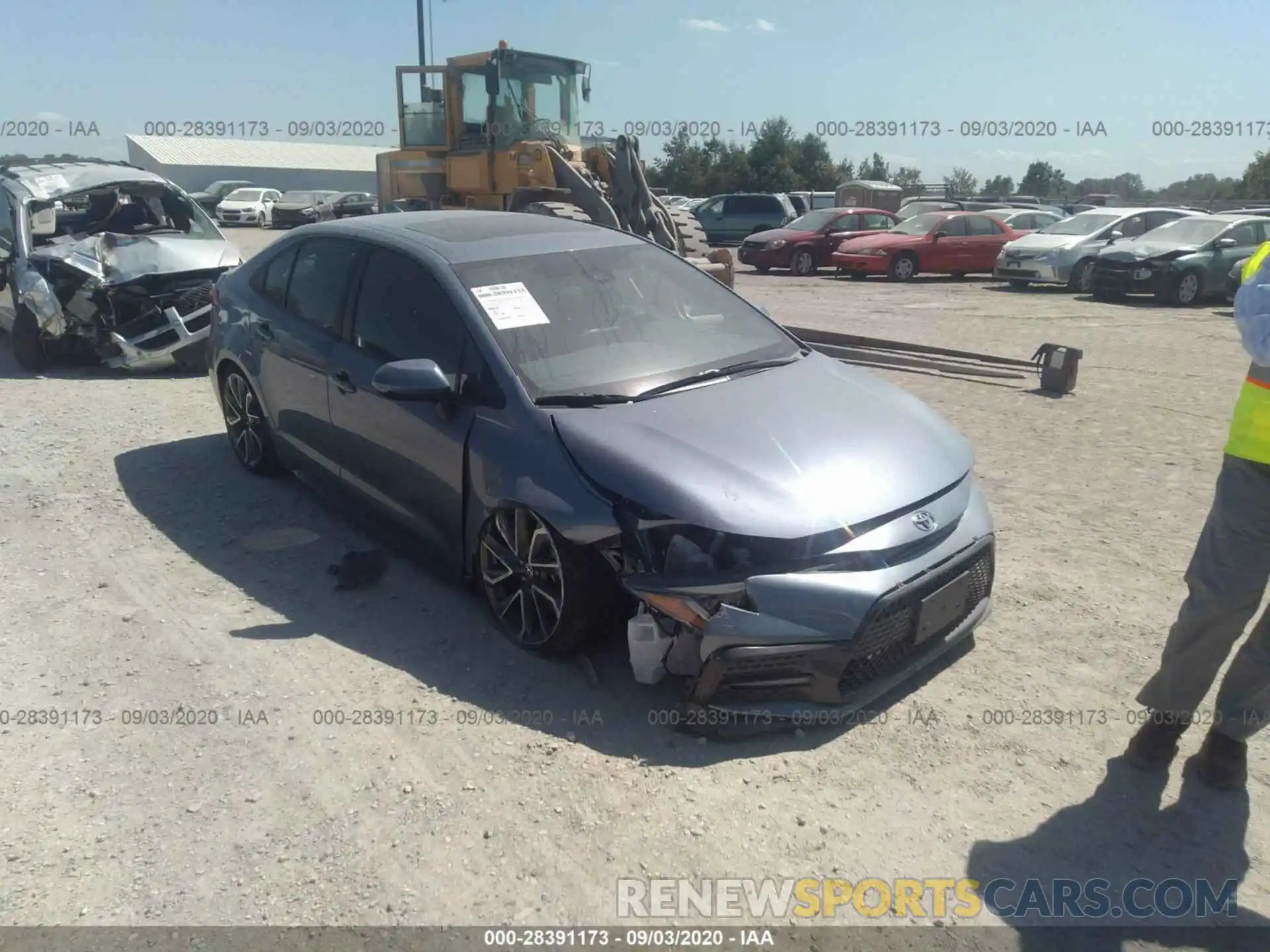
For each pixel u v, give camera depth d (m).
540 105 13.20
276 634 4.13
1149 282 16.00
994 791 3.16
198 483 5.97
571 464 3.66
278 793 3.13
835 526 3.39
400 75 13.68
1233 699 3.07
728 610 3.29
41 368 9.16
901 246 20.50
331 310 5.02
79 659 3.93
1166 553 4.97
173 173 54.69
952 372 9.34
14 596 4.47
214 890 2.73
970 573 3.76
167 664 3.89
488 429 3.95
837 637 3.32
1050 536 5.21
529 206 11.88
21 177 9.69
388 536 4.81
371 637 4.11
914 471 3.73
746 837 2.94
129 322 8.98
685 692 3.54
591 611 3.69
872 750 3.37
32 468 6.22
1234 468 2.89
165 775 3.21
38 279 8.79
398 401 4.37
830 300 16.61
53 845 2.90
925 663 3.69
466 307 4.21
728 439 3.69
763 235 22.88
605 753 3.33
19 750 3.34
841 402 4.13
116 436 6.94
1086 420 7.61
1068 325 13.30
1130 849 2.91
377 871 2.80
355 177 59.59
